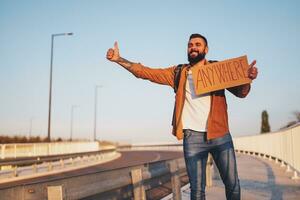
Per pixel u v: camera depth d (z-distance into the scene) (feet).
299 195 31.45
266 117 248.73
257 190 34.78
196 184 14.39
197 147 14.34
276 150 74.28
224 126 14.34
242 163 73.51
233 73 13.96
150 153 184.75
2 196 8.87
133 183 18.10
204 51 14.70
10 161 60.85
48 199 10.68
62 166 79.87
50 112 116.67
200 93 13.99
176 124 14.60
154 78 15.03
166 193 33.83
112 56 14.83
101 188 14.32
